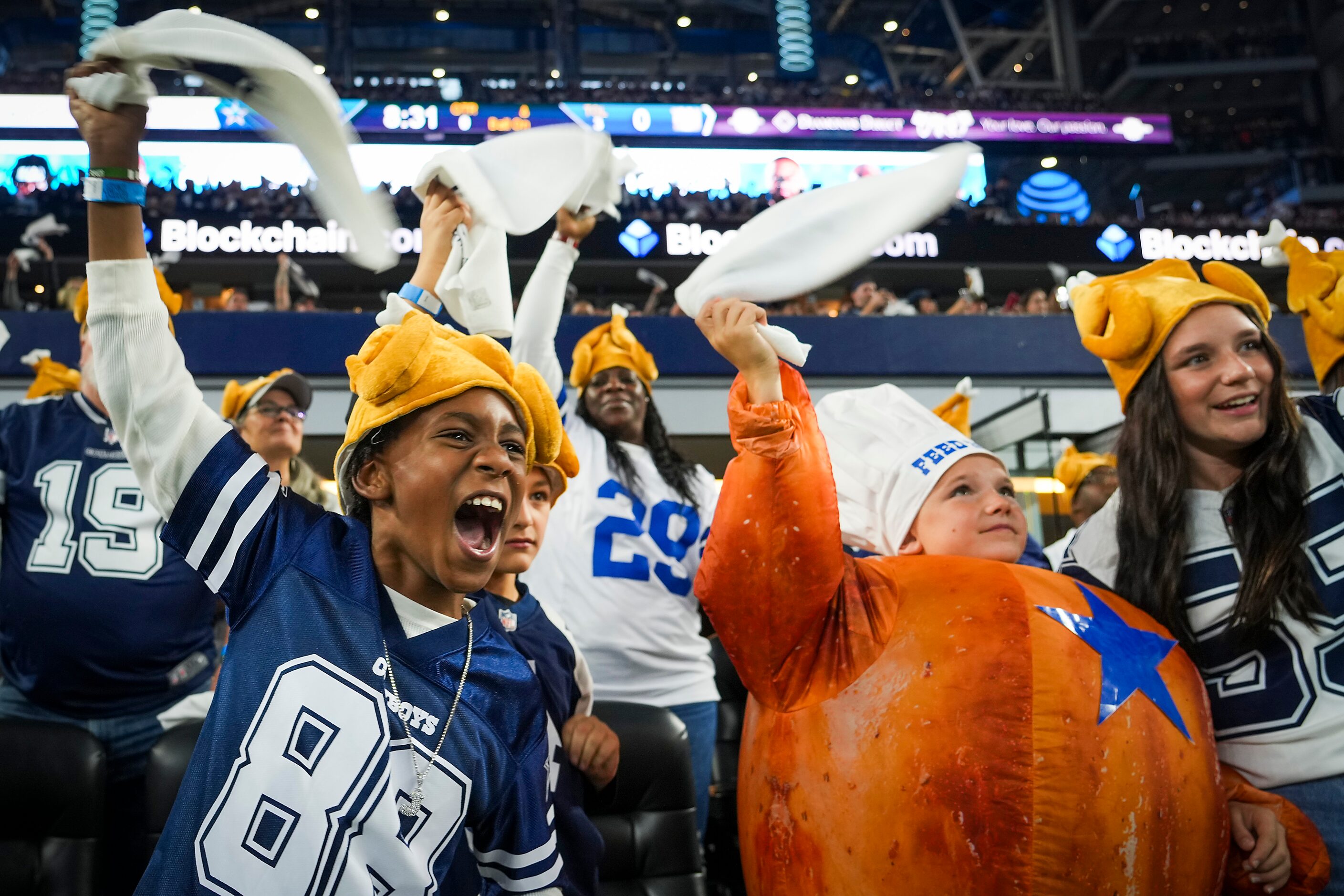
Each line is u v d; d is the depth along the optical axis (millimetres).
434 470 1188
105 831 2172
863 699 1340
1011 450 6234
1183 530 1696
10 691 2188
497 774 1233
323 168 1285
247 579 1200
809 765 1348
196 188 9844
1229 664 1658
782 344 1335
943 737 1286
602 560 2637
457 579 1206
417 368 1198
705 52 17766
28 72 11406
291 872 1071
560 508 2730
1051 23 17469
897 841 1269
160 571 2219
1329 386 1934
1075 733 1292
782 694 1402
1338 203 15719
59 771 1893
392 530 1226
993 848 1249
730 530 1348
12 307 7824
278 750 1100
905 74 19281
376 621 1187
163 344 1267
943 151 1345
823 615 1387
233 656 1160
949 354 6703
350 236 1312
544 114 10820
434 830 1160
